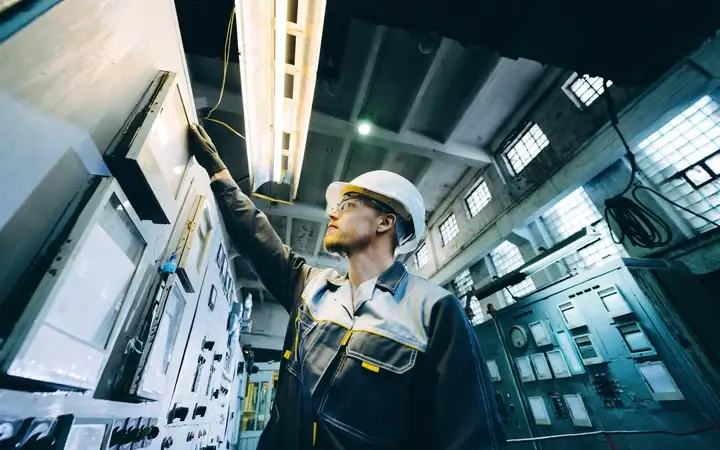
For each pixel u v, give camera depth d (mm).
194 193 1870
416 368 712
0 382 572
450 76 6148
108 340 900
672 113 4000
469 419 566
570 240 4188
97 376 846
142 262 1105
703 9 2732
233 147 6750
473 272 8086
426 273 9883
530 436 4410
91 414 922
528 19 2822
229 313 4457
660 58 3148
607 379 3645
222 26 3094
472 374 641
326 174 8172
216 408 3488
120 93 979
